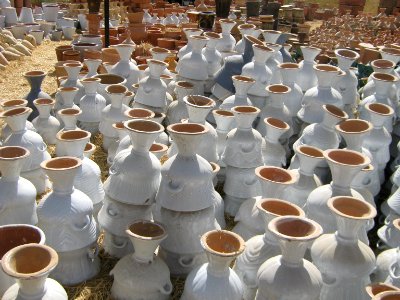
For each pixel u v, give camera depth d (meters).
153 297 1.26
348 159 1.36
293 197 1.55
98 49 3.84
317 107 2.01
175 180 1.31
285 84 2.20
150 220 1.37
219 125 1.87
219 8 4.28
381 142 1.79
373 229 1.77
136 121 1.36
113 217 1.42
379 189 1.84
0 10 5.20
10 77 3.51
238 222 1.57
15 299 0.98
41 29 5.31
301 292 1.08
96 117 2.35
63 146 1.53
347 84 2.34
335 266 1.18
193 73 2.36
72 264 1.35
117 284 1.28
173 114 2.16
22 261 0.98
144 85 2.22
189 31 2.56
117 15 5.65
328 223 1.34
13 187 1.34
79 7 6.07
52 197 1.32
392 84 2.04
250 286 1.25
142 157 1.38
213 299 1.13
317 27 6.89
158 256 1.37
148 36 4.22
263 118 2.04
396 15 8.29
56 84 3.37
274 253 1.23
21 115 1.70
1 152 1.34
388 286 1.11
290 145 2.22
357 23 6.61
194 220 1.34
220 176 1.88
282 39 2.82
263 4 5.41
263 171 1.36
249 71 2.18
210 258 1.13
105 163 2.10
